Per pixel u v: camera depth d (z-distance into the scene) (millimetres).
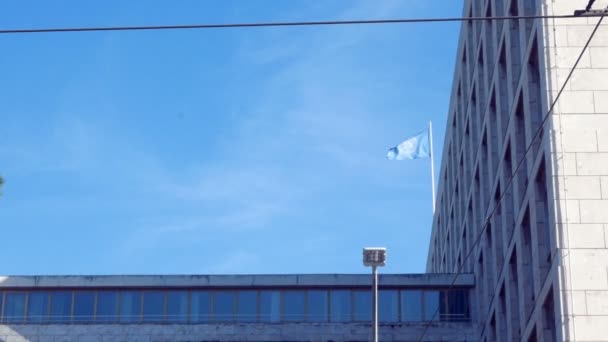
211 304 64250
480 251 62625
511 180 51750
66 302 64562
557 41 42312
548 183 41750
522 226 48281
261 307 64000
